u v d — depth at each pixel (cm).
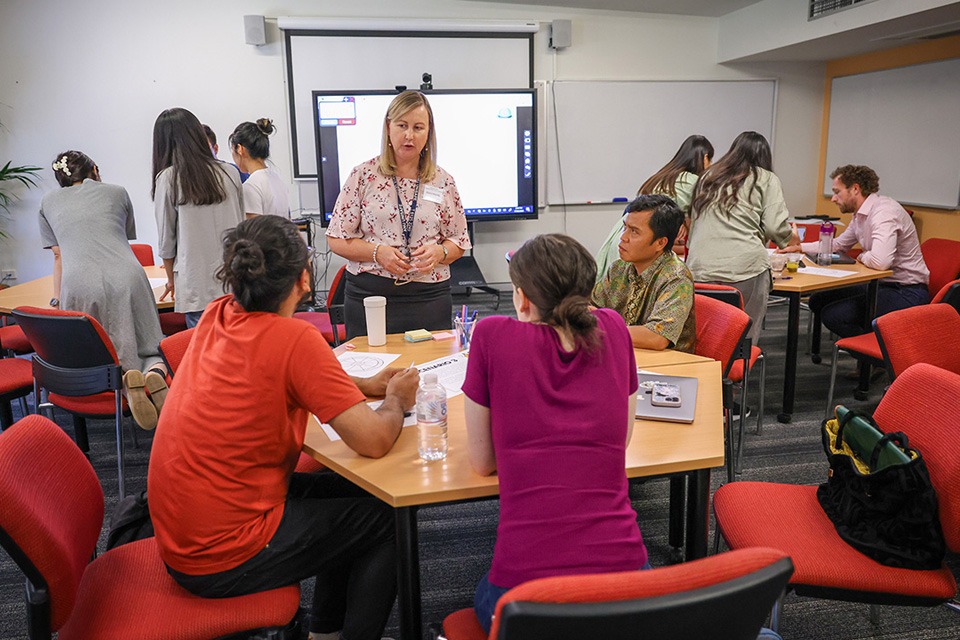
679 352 225
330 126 561
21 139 553
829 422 175
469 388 131
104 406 261
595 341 125
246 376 139
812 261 405
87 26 543
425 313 258
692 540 159
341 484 182
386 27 570
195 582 138
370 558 156
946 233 539
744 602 92
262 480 144
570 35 600
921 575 148
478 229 633
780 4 548
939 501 149
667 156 645
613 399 125
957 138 518
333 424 144
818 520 169
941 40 521
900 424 165
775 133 662
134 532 172
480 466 138
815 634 197
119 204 293
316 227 599
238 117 577
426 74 569
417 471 145
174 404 143
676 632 90
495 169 598
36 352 258
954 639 194
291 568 145
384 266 243
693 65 636
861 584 147
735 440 328
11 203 561
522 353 124
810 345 473
